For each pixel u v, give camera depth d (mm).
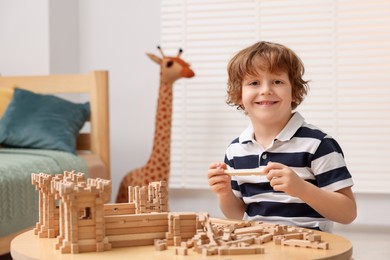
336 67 2990
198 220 1093
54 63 3207
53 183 1092
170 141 2953
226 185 1406
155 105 3305
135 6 3316
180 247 1009
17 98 2797
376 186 2957
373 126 2965
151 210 1213
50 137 2664
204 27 3139
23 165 2166
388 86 2949
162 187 1245
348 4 2969
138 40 3318
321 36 3004
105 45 3359
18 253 1014
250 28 3086
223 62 3125
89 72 3131
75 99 3391
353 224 3027
